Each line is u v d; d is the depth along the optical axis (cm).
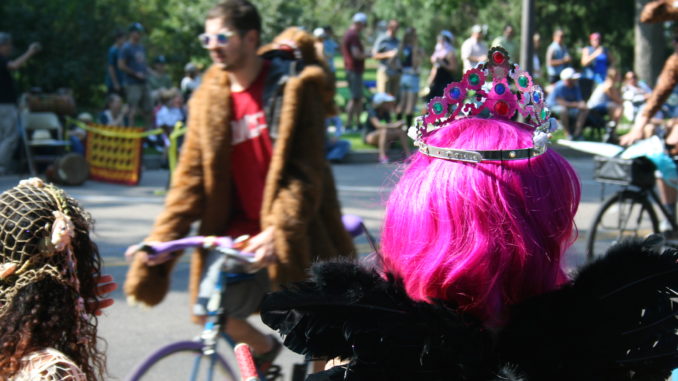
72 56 1892
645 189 649
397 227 131
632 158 635
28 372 180
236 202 339
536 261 125
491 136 131
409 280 129
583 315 125
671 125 663
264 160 328
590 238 641
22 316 183
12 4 1836
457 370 123
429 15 2388
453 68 1434
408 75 1453
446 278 125
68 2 1881
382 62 1470
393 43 1480
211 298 321
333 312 125
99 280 208
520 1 2217
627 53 2227
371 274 130
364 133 1316
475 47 1380
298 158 324
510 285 126
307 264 316
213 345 328
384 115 1303
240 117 328
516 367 123
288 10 2509
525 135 132
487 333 125
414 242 129
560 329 124
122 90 1384
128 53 1352
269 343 341
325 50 1508
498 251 124
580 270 133
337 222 338
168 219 334
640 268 129
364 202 930
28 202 186
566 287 128
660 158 627
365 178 1127
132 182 1084
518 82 140
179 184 336
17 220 183
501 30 2234
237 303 328
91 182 1106
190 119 337
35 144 1076
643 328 126
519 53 1655
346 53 1513
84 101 1969
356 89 1523
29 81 1872
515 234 124
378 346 123
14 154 1100
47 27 1862
